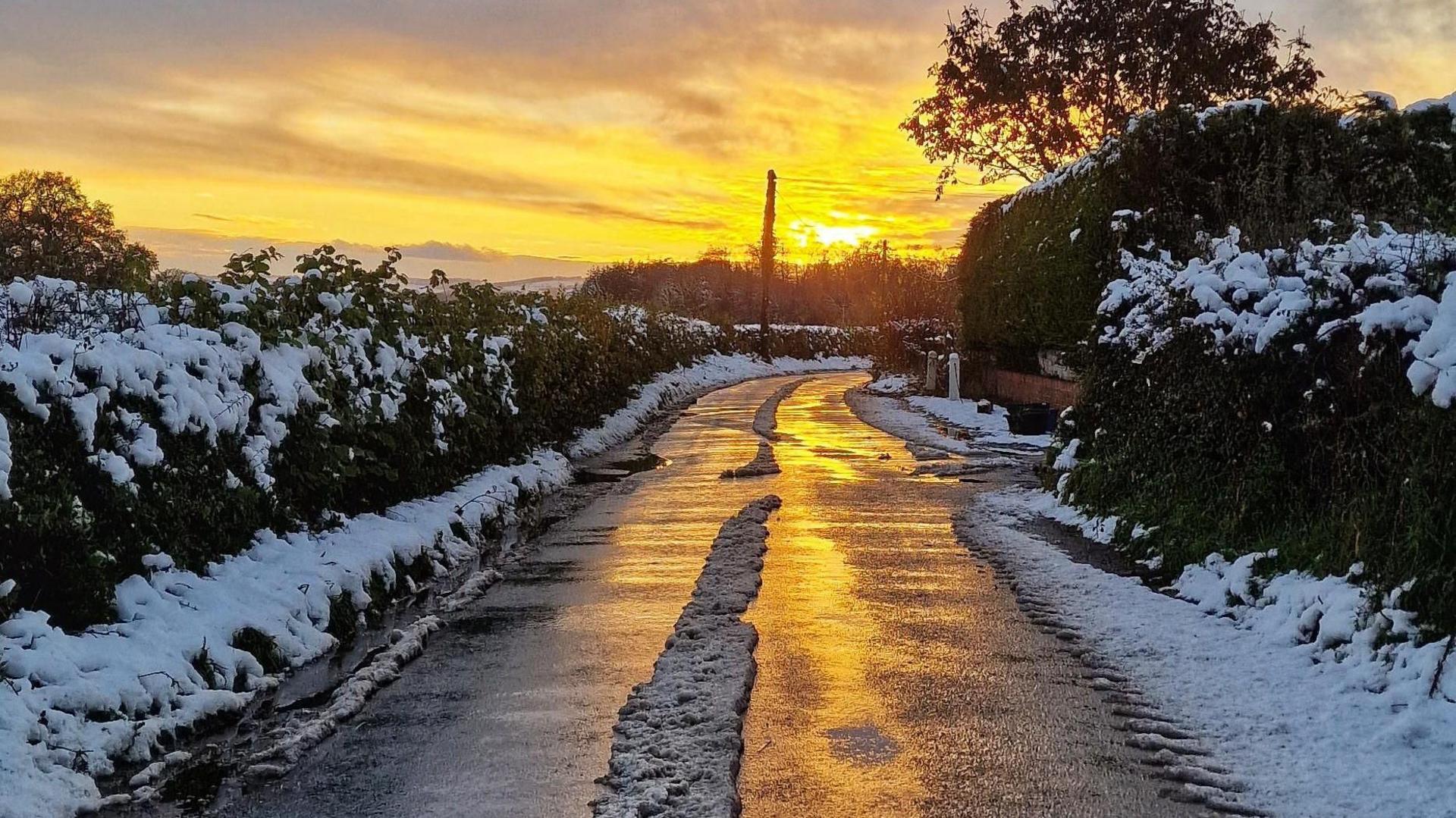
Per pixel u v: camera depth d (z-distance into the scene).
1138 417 10.55
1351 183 14.80
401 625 7.58
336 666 6.59
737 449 18.39
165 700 5.35
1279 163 13.83
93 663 5.28
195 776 4.86
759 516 11.30
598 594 8.23
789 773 4.80
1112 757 4.95
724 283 96.12
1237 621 7.20
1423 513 5.95
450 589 8.62
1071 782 4.68
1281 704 5.58
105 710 5.03
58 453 5.76
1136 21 30.91
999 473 14.98
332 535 8.34
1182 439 9.42
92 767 4.73
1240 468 8.49
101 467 5.96
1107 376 11.48
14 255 9.10
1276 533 7.89
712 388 38.56
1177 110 16.47
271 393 7.88
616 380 23.44
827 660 6.46
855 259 94.25
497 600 8.07
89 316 7.12
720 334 50.66
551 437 16.67
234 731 5.47
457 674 6.30
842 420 24.19
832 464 16.08
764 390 36.78
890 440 19.52
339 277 10.11
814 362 62.47
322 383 8.73
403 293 11.91
